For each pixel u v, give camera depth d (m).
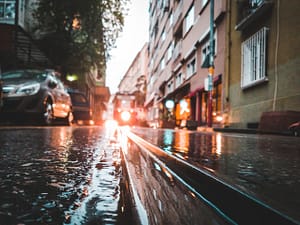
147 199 0.92
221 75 13.88
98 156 2.08
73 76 22.72
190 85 20.22
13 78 9.83
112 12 21.73
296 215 0.65
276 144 3.59
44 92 9.67
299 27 8.08
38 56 21.33
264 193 0.92
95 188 1.06
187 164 1.50
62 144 3.11
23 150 2.47
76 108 17.36
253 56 10.55
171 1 28.33
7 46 15.92
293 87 8.21
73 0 19.98
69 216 0.73
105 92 53.88
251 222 0.73
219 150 2.64
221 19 14.01
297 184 1.11
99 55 22.72
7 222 0.68
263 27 9.95
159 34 37.03
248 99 11.04
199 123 15.14
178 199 0.94
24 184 1.12
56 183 1.14
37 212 0.76
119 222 0.69
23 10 21.00
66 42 21.61
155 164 1.74
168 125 19.95
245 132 9.42
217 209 0.84
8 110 8.89
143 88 56.03
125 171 1.45
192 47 19.36
